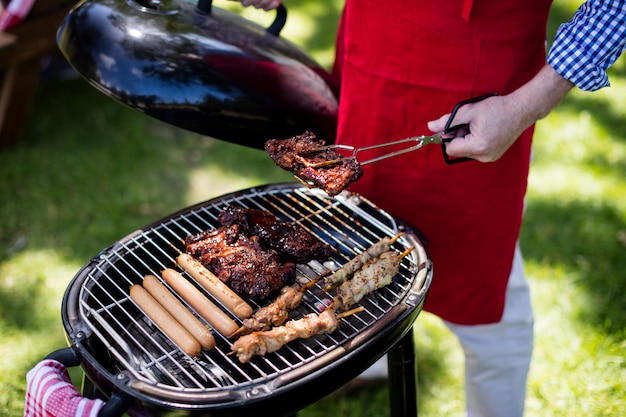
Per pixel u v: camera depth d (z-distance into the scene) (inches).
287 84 85.8
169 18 83.7
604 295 134.8
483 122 74.1
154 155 180.5
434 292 99.1
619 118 199.2
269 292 72.1
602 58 71.6
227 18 92.2
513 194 89.6
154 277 73.8
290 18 257.0
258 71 83.4
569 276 139.7
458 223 92.0
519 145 86.4
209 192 167.8
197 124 79.3
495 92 81.8
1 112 170.9
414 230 82.0
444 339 129.3
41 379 61.5
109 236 150.9
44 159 173.8
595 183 169.3
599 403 112.0
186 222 84.0
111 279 72.2
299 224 84.2
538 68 85.5
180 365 63.7
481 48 79.4
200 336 66.2
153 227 80.1
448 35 79.2
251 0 95.7
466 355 101.7
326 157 76.0
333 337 70.9
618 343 123.2
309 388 61.0
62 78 209.5
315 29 249.1
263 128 83.0
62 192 163.3
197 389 58.6
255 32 92.5
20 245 146.6
